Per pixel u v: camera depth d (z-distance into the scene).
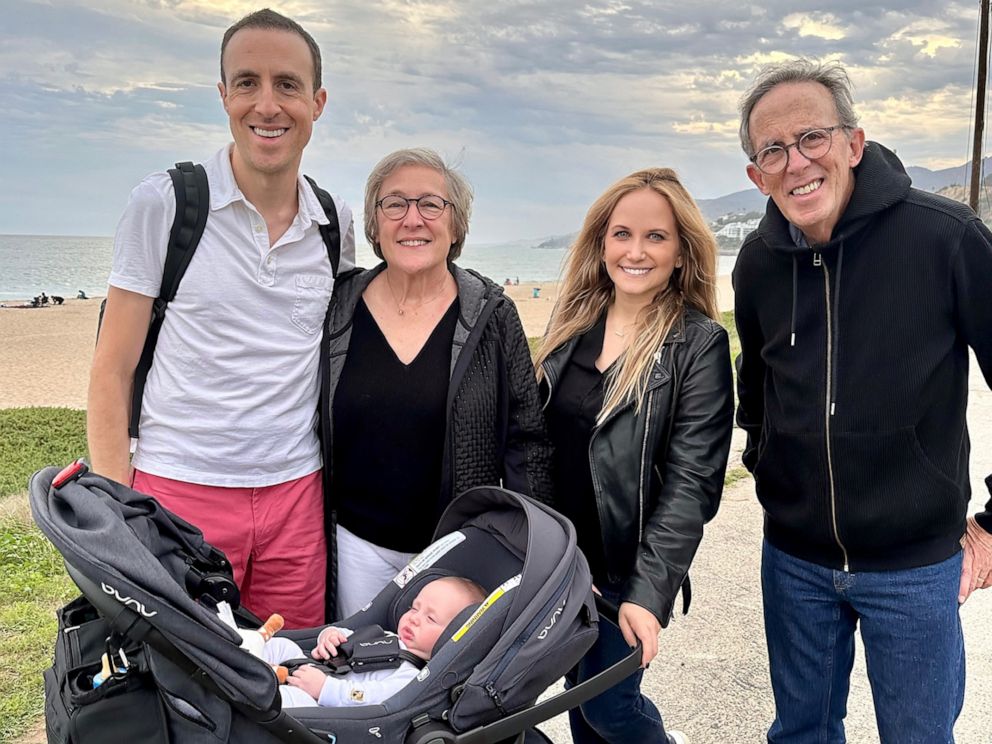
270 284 2.70
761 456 2.62
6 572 4.91
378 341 2.81
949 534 2.36
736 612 4.55
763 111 2.31
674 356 2.57
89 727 1.75
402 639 2.44
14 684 3.56
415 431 2.75
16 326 28.98
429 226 2.72
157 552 2.04
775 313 2.48
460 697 1.98
